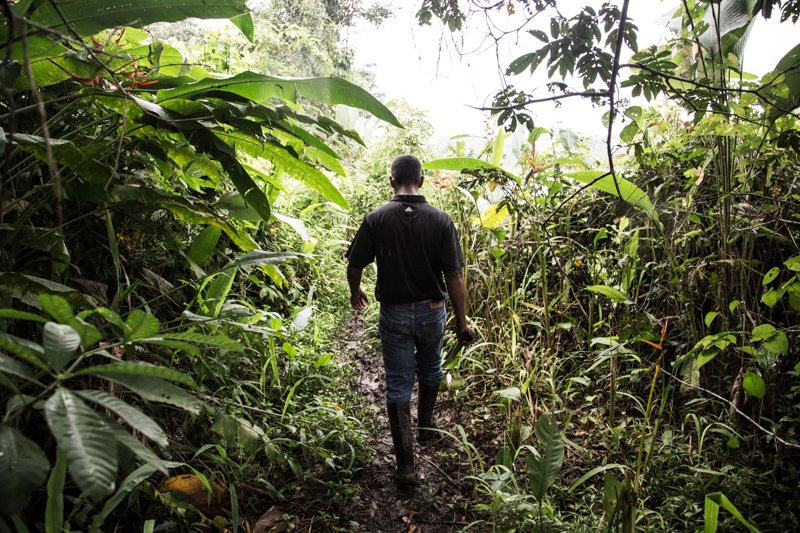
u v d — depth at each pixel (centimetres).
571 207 341
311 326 379
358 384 354
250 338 258
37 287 147
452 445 275
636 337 221
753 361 217
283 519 204
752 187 247
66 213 199
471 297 386
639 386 289
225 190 322
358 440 260
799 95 181
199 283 254
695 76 236
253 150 209
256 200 182
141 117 167
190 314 190
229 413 217
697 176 241
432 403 275
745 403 233
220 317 204
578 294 322
